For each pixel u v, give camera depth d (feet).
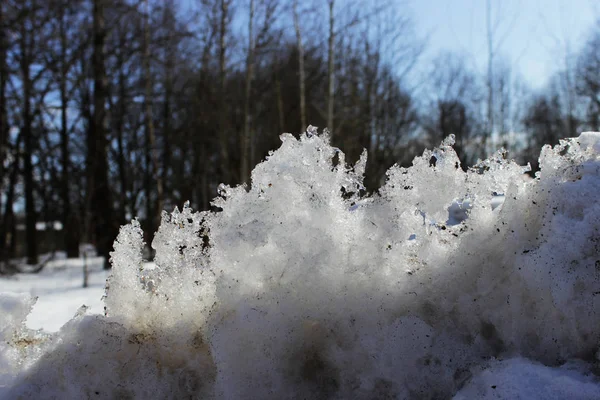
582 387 4.69
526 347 5.56
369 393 5.76
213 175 63.87
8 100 48.67
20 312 6.93
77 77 47.78
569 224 5.57
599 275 5.31
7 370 6.54
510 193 6.18
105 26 48.32
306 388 5.97
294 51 49.24
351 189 6.80
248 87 43.65
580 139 6.41
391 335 5.83
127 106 52.08
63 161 50.26
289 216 6.45
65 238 59.11
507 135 47.09
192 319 6.58
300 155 6.72
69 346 6.55
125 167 63.31
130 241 7.13
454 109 72.69
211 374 6.29
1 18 41.96
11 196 59.72
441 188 6.49
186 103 50.39
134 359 6.48
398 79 59.88
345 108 53.36
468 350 5.77
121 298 6.88
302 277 6.21
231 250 6.39
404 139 65.98
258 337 6.02
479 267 6.12
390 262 6.36
